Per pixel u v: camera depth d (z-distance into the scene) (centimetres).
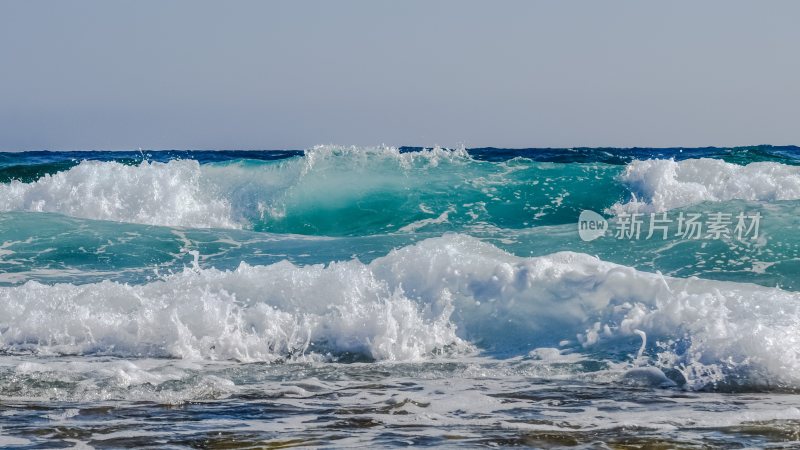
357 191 1770
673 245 1192
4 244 1393
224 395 653
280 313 849
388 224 1689
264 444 512
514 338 810
